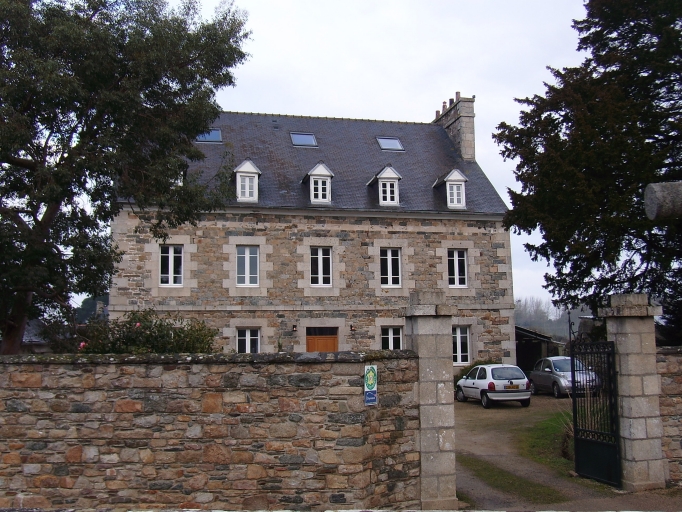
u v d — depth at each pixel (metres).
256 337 20.17
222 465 7.42
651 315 9.02
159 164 12.12
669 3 13.59
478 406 18.66
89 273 12.01
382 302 20.86
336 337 20.59
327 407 7.50
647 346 9.03
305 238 20.59
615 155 12.54
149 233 19.39
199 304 19.52
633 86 14.47
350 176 22.42
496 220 22.08
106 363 7.50
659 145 14.23
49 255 11.18
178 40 12.30
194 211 13.67
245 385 7.54
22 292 11.70
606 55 14.36
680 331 14.81
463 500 8.53
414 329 8.33
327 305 20.47
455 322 21.36
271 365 7.59
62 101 10.84
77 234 11.85
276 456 7.44
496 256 21.97
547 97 15.10
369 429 7.63
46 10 11.26
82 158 10.89
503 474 10.09
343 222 20.97
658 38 14.25
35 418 7.42
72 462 7.38
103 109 11.55
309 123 24.86
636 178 12.67
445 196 22.17
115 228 19.20
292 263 20.41
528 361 25.89
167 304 19.28
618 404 9.12
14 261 11.07
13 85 10.33
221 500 7.37
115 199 12.73
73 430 7.42
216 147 22.20
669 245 13.62
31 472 7.35
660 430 8.92
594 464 9.52
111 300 18.89
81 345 10.91
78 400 7.46
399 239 21.31
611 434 9.16
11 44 10.91
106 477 7.37
